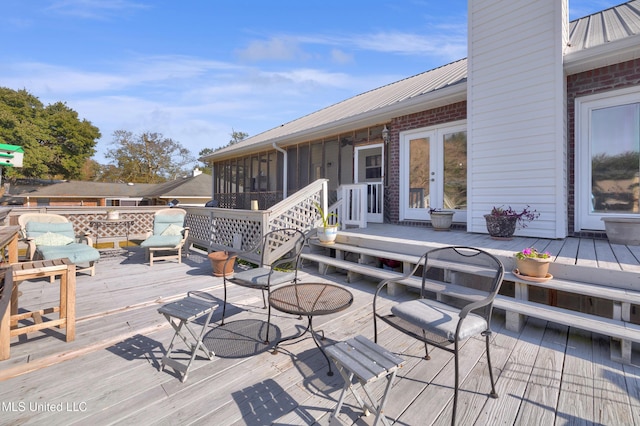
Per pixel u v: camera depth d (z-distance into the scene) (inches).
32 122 1079.0
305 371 87.9
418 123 264.2
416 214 269.0
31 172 1055.0
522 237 184.1
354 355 65.3
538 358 91.6
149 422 68.1
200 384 82.0
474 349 97.6
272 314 130.0
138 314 131.0
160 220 254.4
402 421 67.3
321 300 102.5
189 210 306.8
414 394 76.4
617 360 88.9
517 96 187.3
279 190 431.2
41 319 116.9
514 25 187.3
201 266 224.2
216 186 582.9
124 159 1291.8
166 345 103.7
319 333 110.8
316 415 70.4
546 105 177.8
